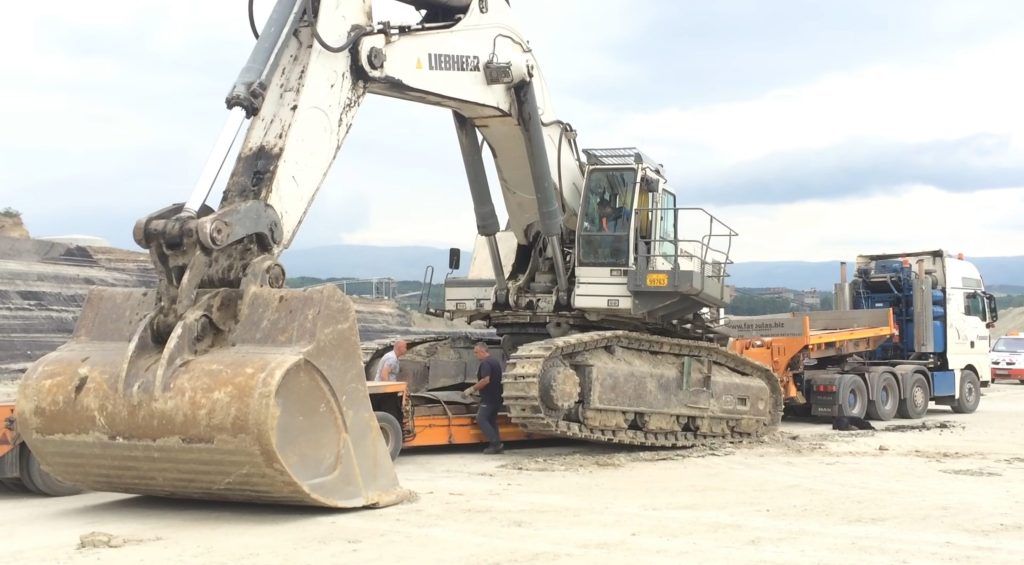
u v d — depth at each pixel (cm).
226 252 873
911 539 784
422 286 1580
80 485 885
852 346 2055
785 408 2050
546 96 1396
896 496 995
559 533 798
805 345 1897
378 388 1230
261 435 770
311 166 969
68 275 3041
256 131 945
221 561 699
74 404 827
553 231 1356
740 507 927
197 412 781
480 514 877
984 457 1340
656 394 1411
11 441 998
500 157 1391
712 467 1223
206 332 830
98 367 837
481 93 1235
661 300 1371
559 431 1269
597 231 1411
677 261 1377
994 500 972
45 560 705
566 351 1305
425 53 1143
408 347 1580
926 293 2195
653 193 1446
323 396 842
